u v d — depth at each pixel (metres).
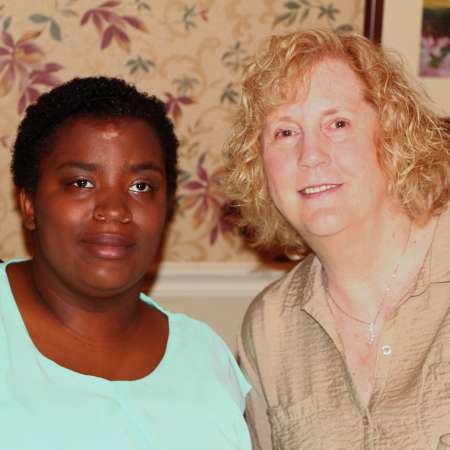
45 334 1.09
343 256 1.33
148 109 1.12
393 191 1.31
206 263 2.07
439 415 1.23
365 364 1.34
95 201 1.05
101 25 1.93
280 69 1.29
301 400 1.36
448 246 1.33
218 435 1.14
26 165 1.10
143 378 1.13
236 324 2.10
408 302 1.30
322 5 2.00
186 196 2.03
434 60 1.97
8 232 1.96
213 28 1.97
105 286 1.06
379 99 1.28
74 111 1.07
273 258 2.09
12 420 1.00
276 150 1.31
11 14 1.89
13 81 1.91
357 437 1.29
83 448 1.02
